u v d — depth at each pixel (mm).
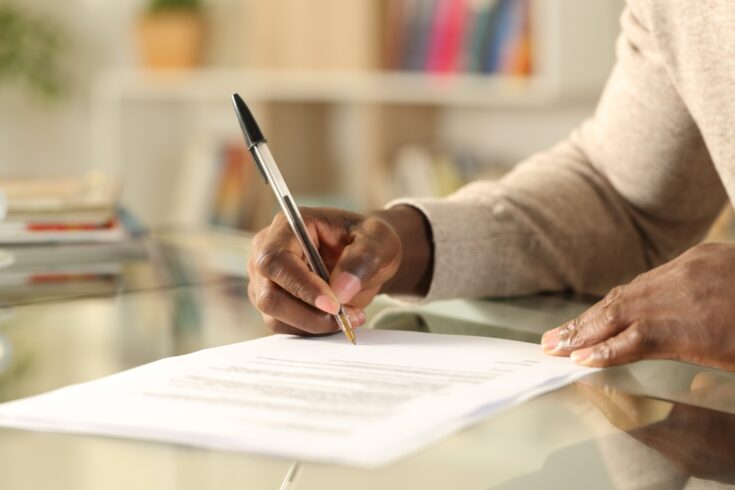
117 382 645
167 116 3936
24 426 563
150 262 1212
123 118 3848
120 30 4168
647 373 663
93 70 4246
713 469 486
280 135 3391
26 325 870
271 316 786
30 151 4227
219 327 849
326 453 489
